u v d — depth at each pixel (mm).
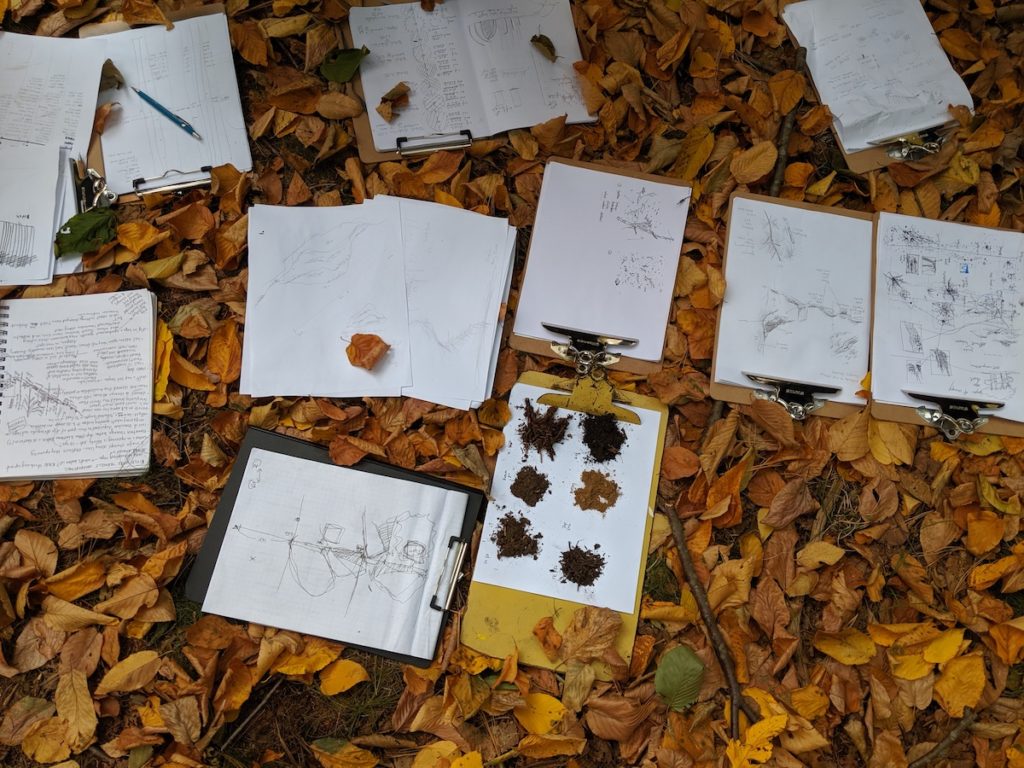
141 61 1165
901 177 1194
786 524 1099
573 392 1117
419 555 1080
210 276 1130
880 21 1235
